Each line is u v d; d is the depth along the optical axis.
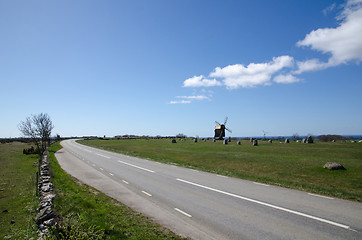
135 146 47.97
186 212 8.12
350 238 5.84
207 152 28.69
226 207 8.58
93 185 12.92
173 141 57.06
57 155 32.44
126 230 6.30
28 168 19.92
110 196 10.45
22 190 12.03
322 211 7.93
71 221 6.23
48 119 37.97
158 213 8.04
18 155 31.25
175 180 13.95
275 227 6.63
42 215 6.91
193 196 10.23
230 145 42.00
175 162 22.70
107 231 6.11
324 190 10.81
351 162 17.05
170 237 5.99
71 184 12.54
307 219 7.20
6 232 6.72
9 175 16.48
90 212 7.66
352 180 12.39
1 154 31.95
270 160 19.70
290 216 7.50
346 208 8.23
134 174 16.47
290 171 15.37
